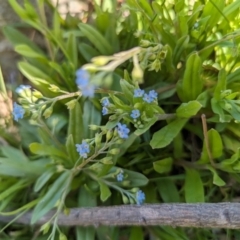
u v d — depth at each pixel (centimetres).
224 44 18
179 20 18
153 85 19
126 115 16
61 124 19
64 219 18
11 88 20
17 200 19
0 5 20
